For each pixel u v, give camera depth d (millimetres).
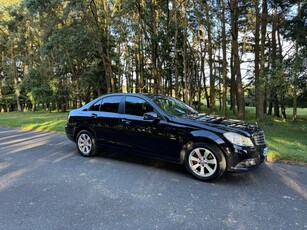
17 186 4238
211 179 4371
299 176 4695
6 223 3041
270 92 11367
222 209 3365
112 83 19922
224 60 17625
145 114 5074
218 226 2932
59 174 4855
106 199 3691
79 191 3998
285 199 3678
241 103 15852
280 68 9234
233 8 15125
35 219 3131
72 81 24672
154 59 16516
